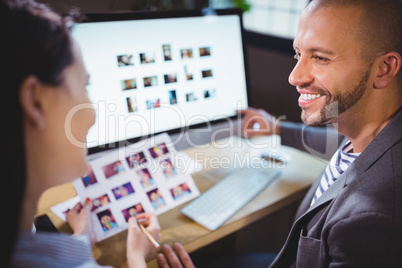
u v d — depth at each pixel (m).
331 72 0.57
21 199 0.33
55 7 1.06
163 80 0.90
